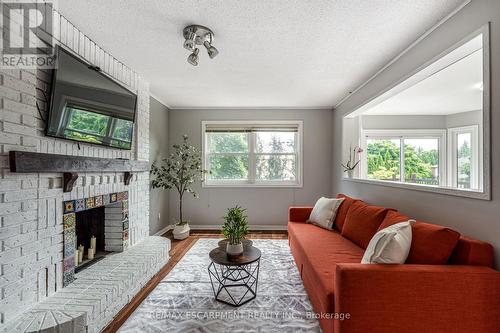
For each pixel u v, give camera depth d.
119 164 2.36
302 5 1.62
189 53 2.32
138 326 1.70
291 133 4.55
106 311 1.70
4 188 1.34
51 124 1.61
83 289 1.75
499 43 1.34
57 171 1.62
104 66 2.26
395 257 1.40
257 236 4.00
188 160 4.38
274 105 4.32
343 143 3.92
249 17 1.76
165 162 4.21
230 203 4.46
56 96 1.63
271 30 1.92
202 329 1.68
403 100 3.96
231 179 4.55
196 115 4.48
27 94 1.48
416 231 1.58
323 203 3.05
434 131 4.97
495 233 1.36
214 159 4.57
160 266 2.65
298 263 2.43
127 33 1.97
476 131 4.57
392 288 1.29
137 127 2.83
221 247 2.20
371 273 1.29
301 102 4.11
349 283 1.30
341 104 3.98
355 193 3.38
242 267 2.36
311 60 2.46
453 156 4.88
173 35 2.01
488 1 1.40
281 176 4.56
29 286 1.49
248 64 2.56
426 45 1.94
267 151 4.56
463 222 1.59
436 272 1.29
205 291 2.19
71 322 1.40
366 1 1.59
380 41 2.08
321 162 4.45
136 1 1.59
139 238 2.89
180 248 3.39
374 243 1.49
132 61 2.50
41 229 1.57
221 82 3.12
